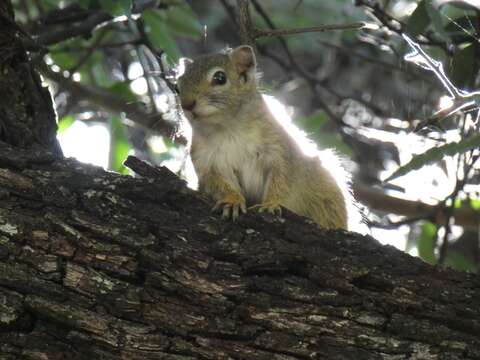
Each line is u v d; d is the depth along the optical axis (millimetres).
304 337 8023
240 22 11695
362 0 12664
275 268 8438
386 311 8211
